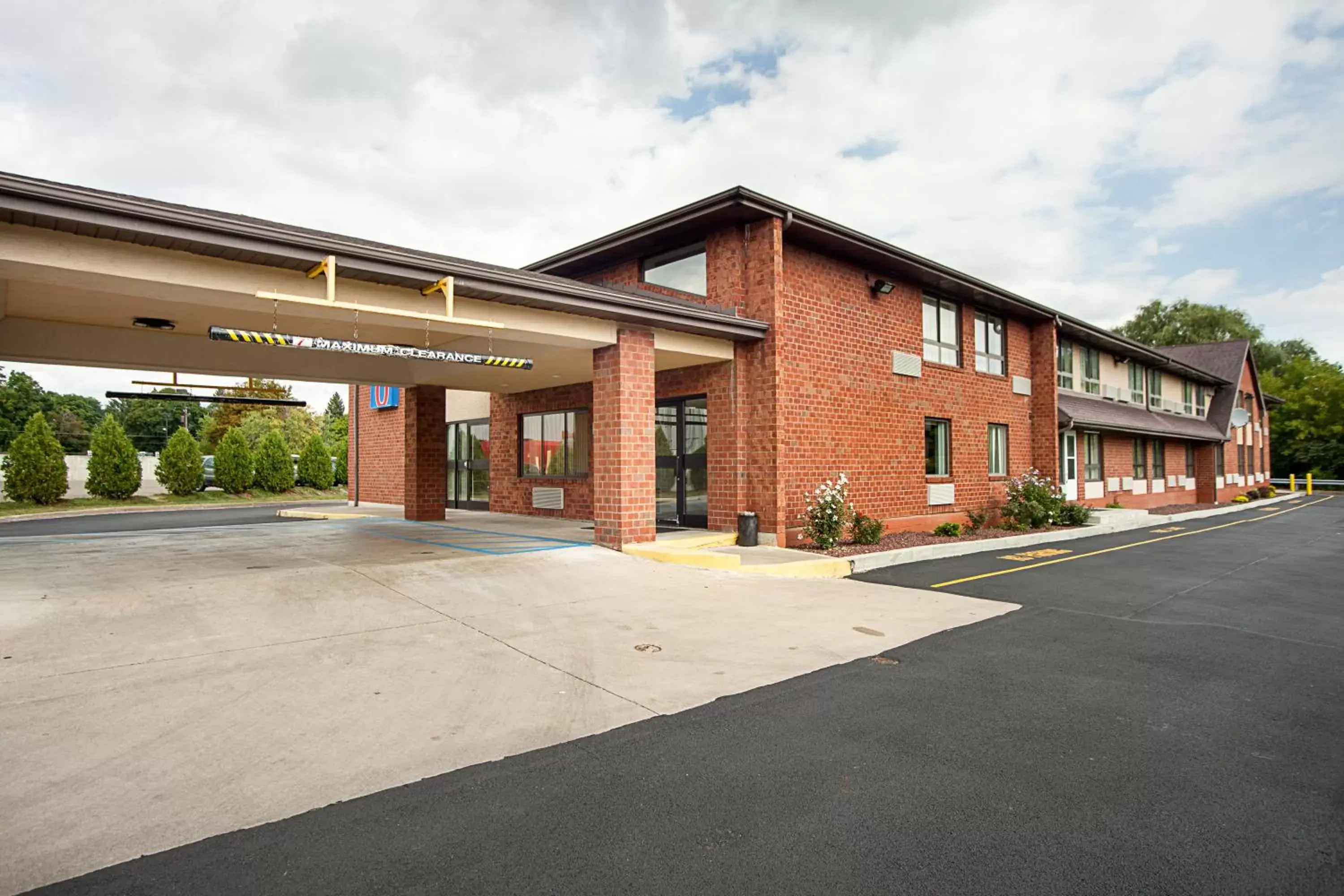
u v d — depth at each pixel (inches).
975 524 631.2
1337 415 1920.5
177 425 2458.2
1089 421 792.9
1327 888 112.3
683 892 109.7
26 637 233.5
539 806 136.8
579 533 543.5
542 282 363.9
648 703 192.9
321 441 1432.1
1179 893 111.0
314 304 289.1
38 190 229.5
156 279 272.7
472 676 210.7
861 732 175.5
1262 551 550.9
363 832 126.1
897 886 111.6
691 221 487.2
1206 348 1430.9
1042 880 113.7
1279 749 168.2
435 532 567.2
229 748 158.9
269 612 273.0
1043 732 176.9
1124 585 388.2
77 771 146.1
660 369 535.8
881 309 571.2
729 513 493.0
